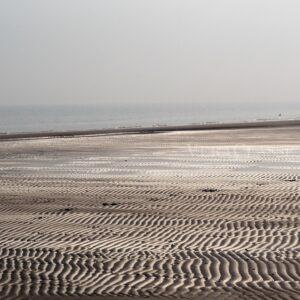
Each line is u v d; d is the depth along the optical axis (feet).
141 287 35.58
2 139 185.68
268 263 40.68
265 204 64.23
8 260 42.57
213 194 71.46
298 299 32.71
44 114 579.89
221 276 37.76
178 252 44.42
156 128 234.38
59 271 39.42
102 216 59.36
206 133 199.52
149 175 92.79
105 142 165.78
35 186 83.51
